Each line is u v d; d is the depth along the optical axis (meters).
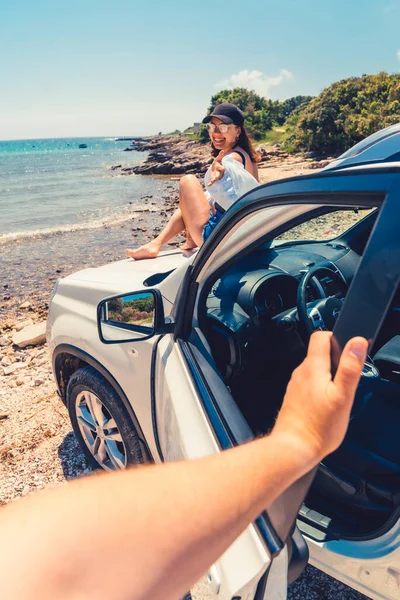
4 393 4.39
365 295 0.92
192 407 1.77
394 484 1.62
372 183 1.03
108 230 15.51
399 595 1.44
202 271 1.99
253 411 2.33
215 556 0.57
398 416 1.88
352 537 1.57
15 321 6.95
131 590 0.48
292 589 2.22
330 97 43.69
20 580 0.43
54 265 10.81
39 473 3.21
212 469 0.63
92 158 106.31
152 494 0.56
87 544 0.48
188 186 3.62
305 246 2.97
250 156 4.07
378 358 2.35
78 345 2.71
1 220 19.94
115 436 2.69
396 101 39.56
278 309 2.44
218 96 104.75
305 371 0.76
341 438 0.70
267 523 1.18
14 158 125.81
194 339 2.08
